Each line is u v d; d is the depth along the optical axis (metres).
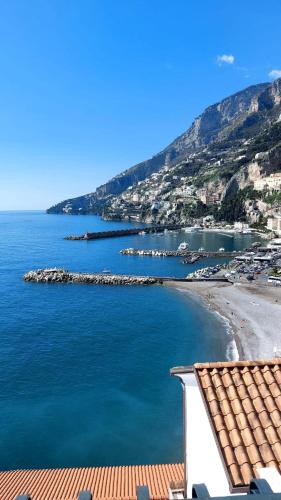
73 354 58.66
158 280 112.06
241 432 9.23
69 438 37.69
